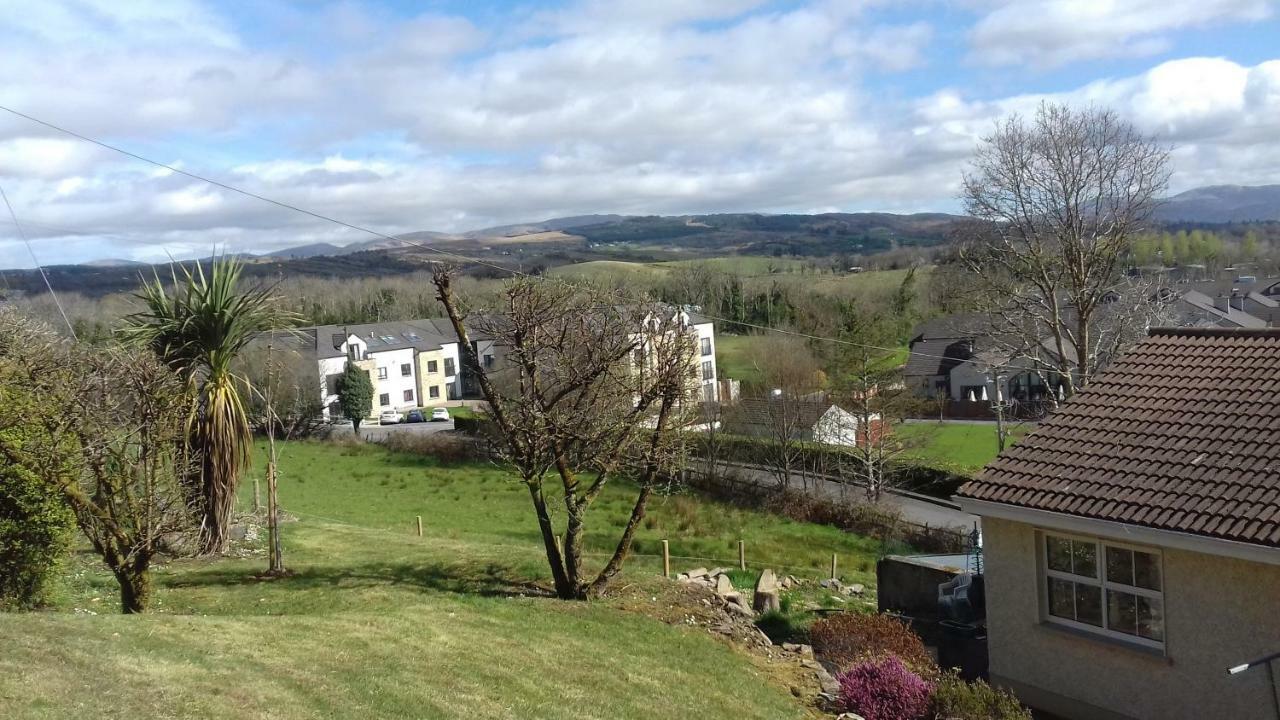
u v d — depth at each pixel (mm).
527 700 9586
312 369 50688
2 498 11539
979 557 17406
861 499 33125
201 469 13938
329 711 8328
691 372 15148
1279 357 12047
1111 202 31281
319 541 19984
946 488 35906
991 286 33594
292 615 12328
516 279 14430
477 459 41438
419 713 8664
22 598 12094
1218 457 10688
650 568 22016
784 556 26250
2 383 10930
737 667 12203
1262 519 9445
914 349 63219
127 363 11664
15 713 6910
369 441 47094
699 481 36625
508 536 26516
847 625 14000
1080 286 31672
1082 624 11461
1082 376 31453
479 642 11266
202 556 16672
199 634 10000
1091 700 11242
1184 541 9898
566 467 14461
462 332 14258
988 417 57062
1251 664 9016
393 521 27844
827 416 37219
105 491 11438
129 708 7512
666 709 10141
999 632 12344
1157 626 10656
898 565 17750
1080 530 10969
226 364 15984
